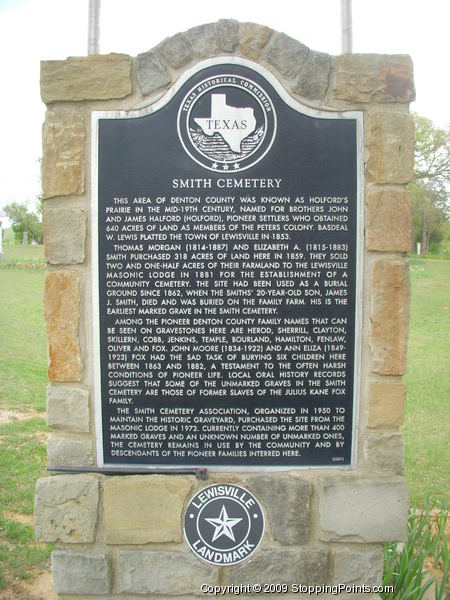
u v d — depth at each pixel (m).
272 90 2.59
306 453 2.72
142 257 2.64
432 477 4.92
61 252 2.65
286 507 2.70
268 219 2.63
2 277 16.03
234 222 2.63
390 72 2.59
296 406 2.70
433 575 3.41
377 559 2.72
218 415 2.70
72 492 2.70
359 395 2.70
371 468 2.71
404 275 2.64
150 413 2.70
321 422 2.71
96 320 2.67
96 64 2.59
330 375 2.69
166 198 2.62
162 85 2.60
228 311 2.66
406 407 6.80
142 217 2.63
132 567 2.72
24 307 12.19
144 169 2.62
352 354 2.68
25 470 4.87
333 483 2.69
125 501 2.71
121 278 2.65
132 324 2.67
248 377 2.69
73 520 2.72
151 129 2.61
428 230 27.39
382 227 2.63
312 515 2.72
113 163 2.62
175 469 2.71
